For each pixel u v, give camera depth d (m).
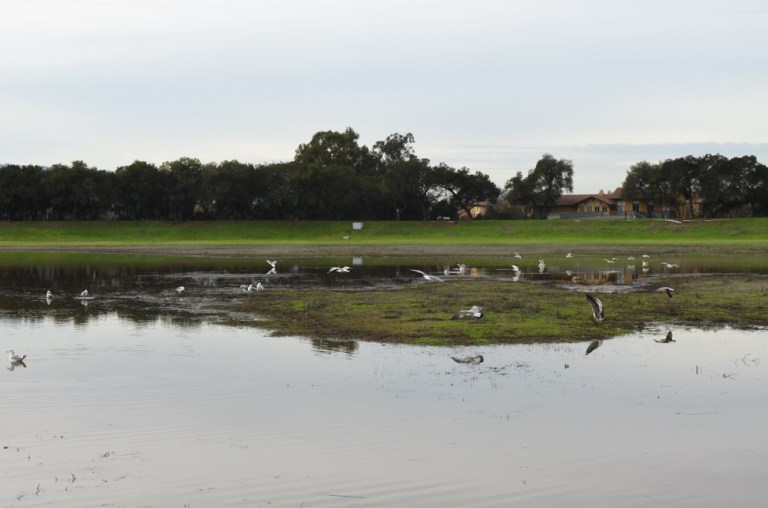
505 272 69.06
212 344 30.56
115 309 41.81
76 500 15.25
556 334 32.31
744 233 129.12
